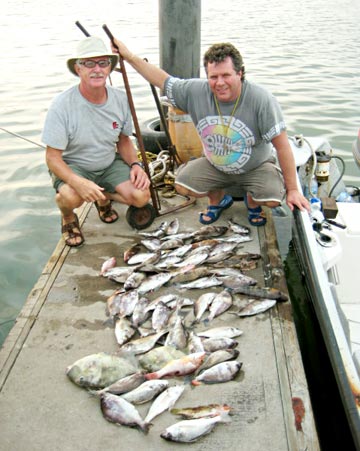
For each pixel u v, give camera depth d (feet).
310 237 10.93
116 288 11.23
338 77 36.86
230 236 13.11
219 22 65.10
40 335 9.82
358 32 55.93
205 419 7.77
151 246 12.59
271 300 10.43
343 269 12.63
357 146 16.47
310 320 13.41
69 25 62.39
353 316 11.98
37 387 8.63
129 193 12.84
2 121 28.53
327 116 28.73
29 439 7.72
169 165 16.05
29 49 48.42
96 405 8.30
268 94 11.28
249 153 12.19
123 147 13.33
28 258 16.08
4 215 18.72
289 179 11.93
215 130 11.96
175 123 15.81
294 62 41.81
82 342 9.66
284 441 7.58
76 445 7.62
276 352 9.27
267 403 8.21
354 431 7.15
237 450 7.46
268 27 60.54
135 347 9.40
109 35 12.17
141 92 34.60
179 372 8.84
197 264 12.01
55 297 10.93
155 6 82.48
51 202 19.76
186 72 17.79
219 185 13.33
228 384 8.60
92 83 11.38
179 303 10.64
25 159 23.62
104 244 12.95
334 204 12.77
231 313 10.36
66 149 12.46
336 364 7.98
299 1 91.81
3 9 81.35
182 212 14.62
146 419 7.94
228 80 10.89
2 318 13.35
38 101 32.22
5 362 9.14
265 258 12.25
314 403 11.01
